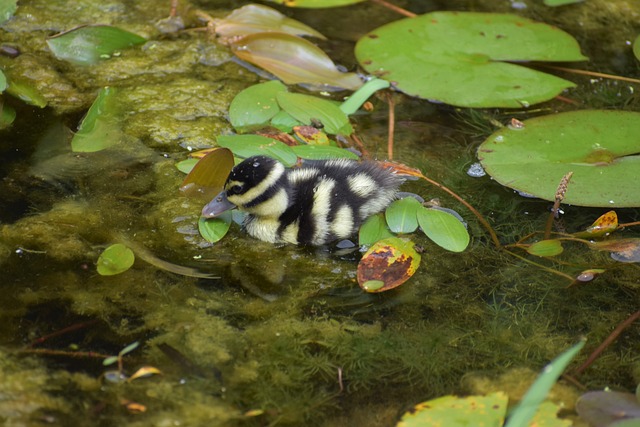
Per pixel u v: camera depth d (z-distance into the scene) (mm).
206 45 8859
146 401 5156
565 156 7184
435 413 5172
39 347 5496
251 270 6320
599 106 8266
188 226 6656
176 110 7949
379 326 5895
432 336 5836
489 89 8086
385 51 8609
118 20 9172
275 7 9609
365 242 6559
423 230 6559
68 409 5059
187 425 5016
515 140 7367
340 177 6684
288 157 7137
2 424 4902
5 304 5816
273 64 8539
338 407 5238
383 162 7336
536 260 6535
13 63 8344
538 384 4793
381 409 5250
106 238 6469
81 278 6082
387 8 9734
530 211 7000
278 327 5820
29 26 8930
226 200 6531
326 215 6512
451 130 7918
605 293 6270
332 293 6156
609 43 9289
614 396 5383
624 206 6668
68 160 7219
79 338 5590
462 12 9305
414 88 8062
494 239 6680
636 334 5941
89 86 8203
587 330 5957
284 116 7734
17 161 7145
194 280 6164
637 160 7145
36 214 6629
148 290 6031
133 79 8352
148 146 7473
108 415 5039
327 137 7609
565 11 9852
